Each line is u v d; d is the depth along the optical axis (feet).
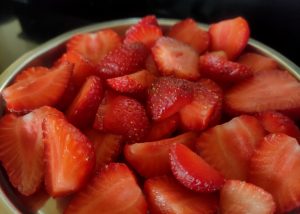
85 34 0.62
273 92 0.55
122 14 0.82
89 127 0.51
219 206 0.45
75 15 0.81
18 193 0.47
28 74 0.56
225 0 0.76
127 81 0.51
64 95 0.53
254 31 0.77
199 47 0.62
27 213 0.45
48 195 0.47
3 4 0.82
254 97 0.55
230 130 0.50
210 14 0.79
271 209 0.42
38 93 0.52
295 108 0.54
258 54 0.63
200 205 0.44
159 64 0.55
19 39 0.76
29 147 0.48
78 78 0.55
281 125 0.51
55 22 0.80
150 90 0.51
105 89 0.54
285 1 0.71
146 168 0.48
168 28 0.66
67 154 0.44
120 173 0.45
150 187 0.45
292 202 0.45
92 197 0.44
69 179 0.43
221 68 0.55
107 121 0.50
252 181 0.47
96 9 0.81
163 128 0.51
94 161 0.45
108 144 0.49
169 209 0.43
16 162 0.48
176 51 0.56
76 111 0.50
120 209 0.43
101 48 0.61
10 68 0.58
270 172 0.47
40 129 0.48
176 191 0.45
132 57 0.54
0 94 0.54
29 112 0.51
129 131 0.49
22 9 0.81
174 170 0.44
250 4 0.74
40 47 0.61
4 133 0.49
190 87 0.51
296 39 0.75
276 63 0.61
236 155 0.49
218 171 0.48
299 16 0.72
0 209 0.45
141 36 0.60
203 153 0.49
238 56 0.62
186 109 0.51
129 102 0.50
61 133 0.45
